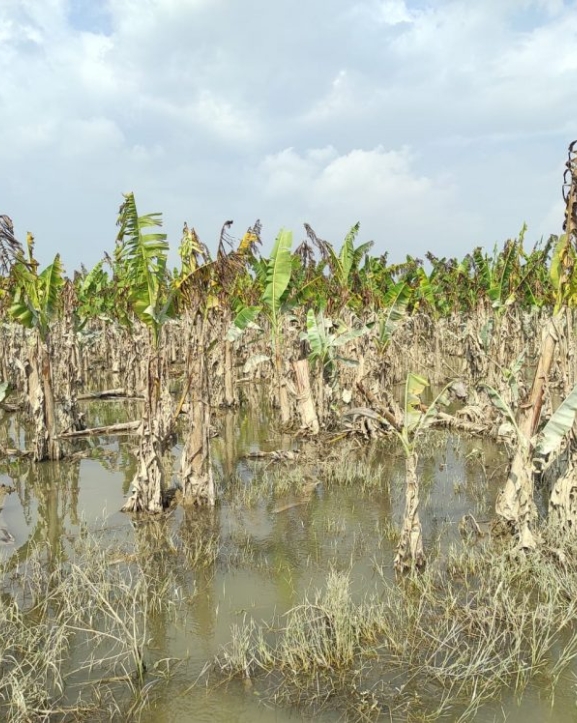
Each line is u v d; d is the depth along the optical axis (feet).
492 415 44.52
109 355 92.27
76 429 48.88
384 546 24.67
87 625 18.54
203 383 29.99
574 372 26.20
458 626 17.83
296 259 54.03
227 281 29.30
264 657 16.46
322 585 21.12
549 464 28.19
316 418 46.88
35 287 37.19
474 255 57.47
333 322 52.08
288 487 33.30
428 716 14.02
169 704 14.74
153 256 28.94
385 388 47.73
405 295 46.60
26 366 51.62
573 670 15.79
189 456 30.09
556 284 24.98
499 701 14.60
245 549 24.48
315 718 14.11
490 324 47.57
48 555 24.38
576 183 23.34
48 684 15.56
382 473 36.09
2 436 47.67
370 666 16.12
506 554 22.08
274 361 55.36
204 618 18.94
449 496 30.91
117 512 29.55
